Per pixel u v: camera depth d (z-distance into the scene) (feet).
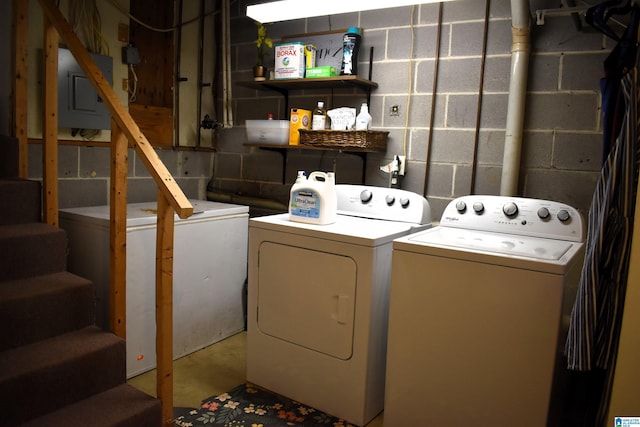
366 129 9.12
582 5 7.71
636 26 5.57
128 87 10.13
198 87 11.56
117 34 9.84
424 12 9.11
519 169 8.37
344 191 9.07
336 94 10.27
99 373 6.38
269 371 7.92
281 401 7.65
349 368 7.03
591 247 5.43
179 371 8.52
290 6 8.08
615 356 5.35
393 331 6.61
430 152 9.28
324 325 7.21
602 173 5.51
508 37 8.41
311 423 7.06
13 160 8.00
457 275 6.06
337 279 7.01
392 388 6.72
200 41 11.47
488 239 6.88
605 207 5.32
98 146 9.72
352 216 8.91
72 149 9.31
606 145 5.91
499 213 7.58
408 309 6.45
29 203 7.71
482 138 8.77
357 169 10.13
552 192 8.27
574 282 7.56
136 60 10.03
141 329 8.20
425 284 6.29
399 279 6.48
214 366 8.75
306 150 10.74
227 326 9.98
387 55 9.55
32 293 6.38
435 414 6.41
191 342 9.20
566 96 8.04
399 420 6.72
